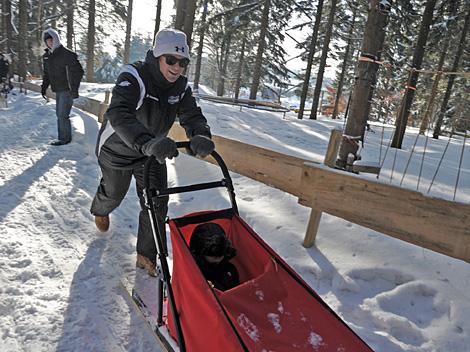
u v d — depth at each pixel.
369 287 3.29
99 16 30.95
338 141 3.88
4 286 2.91
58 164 6.14
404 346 2.65
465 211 2.79
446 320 2.89
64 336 2.51
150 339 2.55
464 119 6.09
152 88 2.80
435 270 3.40
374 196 3.29
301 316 2.01
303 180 3.84
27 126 8.77
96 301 2.89
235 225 2.59
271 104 23.20
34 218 4.12
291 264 3.60
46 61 7.18
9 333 2.48
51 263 3.30
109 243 3.79
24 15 19.47
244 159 5.03
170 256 3.56
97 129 8.70
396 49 20.06
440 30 15.70
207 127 3.01
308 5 22.17
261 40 24.11
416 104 25.83
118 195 3.51
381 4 4.50
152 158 2.47
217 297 1.94
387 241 3.87
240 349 1.71
